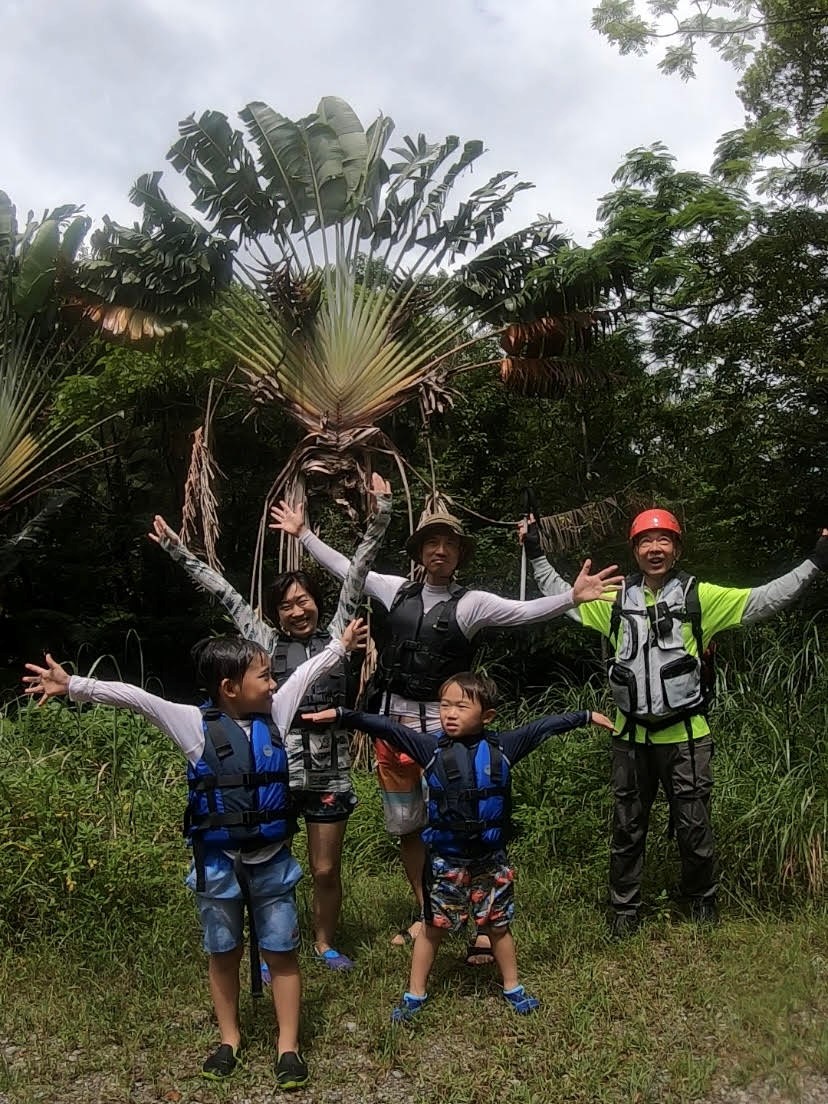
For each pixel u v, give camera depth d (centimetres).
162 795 527
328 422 750
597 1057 301
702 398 925
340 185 743
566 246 794
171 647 1143
